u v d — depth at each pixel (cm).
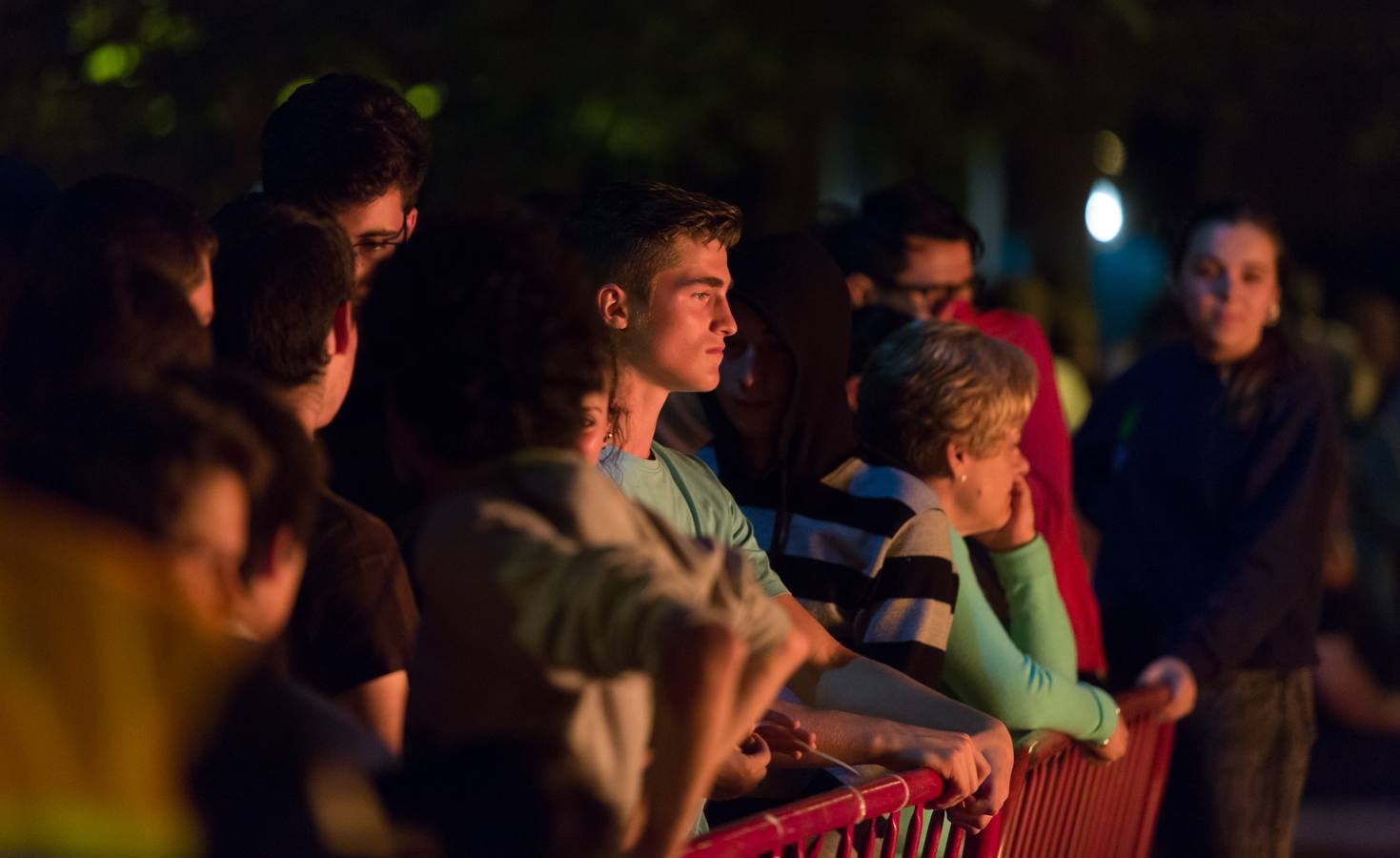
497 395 285
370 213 513
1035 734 535
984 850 477
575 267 296
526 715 274
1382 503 1577
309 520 271
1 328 394
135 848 236
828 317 531
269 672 260
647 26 1491
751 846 352
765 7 1539
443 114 1532
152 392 257
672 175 1653
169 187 381
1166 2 1820
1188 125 2486
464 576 272
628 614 260
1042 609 570
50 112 1565
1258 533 735
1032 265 2119
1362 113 2191
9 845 231
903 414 550
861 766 457
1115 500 791
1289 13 1855
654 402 486
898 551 512
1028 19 1703
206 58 1499
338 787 254
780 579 516
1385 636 1572
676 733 260
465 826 267
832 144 2009
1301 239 2855
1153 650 768
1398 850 1263
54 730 234
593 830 278
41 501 245
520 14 1507
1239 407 758
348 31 1501
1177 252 781
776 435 532
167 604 245
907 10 1598
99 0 1534
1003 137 1788
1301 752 758
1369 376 1808
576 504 281
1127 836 659
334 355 385
